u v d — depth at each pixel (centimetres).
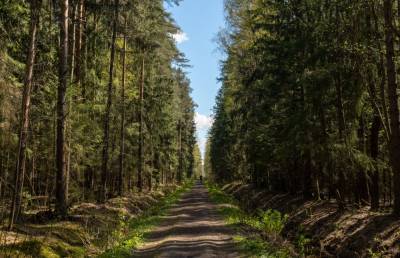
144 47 3052
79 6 2108
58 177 1599
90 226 1605
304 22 2030
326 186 2783
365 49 1616
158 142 4588
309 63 1867
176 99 5675
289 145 2200
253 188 4366
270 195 3322
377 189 1870
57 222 1517
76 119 1992
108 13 2262
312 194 2655
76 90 1773
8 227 1235
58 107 1602
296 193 2838
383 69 1661
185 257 1235
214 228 1912
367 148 2195
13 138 1619
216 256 1259
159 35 3281
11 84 1451
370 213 1650
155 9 2920
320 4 1870
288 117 2239
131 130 3284
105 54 2684
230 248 1403
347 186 2130
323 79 1806
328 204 2136
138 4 2492
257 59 3058
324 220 1800
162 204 3459
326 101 1952
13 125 1517
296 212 2228
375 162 1884
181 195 5169
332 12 1884
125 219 2106
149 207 3162
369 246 1299
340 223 1648
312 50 1891
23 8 1630
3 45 1509
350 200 2133
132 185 4381
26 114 1327
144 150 4159
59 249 1178
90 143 2333
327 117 2038
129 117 3459
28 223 1428
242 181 5684
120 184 2991
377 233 1341
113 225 1792
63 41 1620
